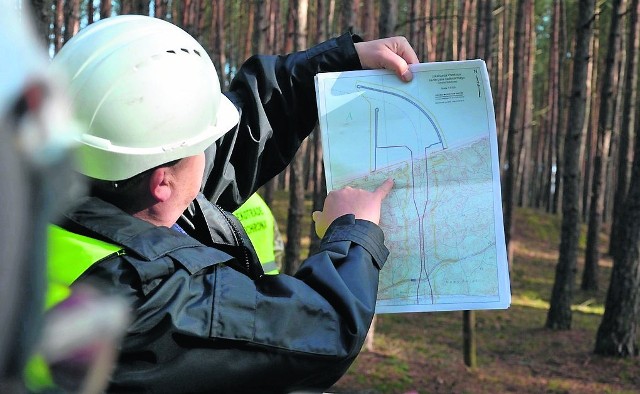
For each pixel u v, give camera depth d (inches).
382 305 59.5
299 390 48.5
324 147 62.1
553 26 868.0
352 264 50.3
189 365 43.3
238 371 44.8
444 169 61.6
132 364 41.9
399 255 60.0
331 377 48.7
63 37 438.9
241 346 44.7
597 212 558.6
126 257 43.0
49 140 18.6
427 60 622.5
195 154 47.9
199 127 47.8
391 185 60.5
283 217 704.4
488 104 63.0
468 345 295.1
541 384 283.7
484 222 60.7
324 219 57.7
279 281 48.0
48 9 157.6
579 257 751.7
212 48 627.2
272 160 73.8
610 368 314.8
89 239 42.8
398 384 259.4
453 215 60.8
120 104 44.3
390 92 63.2
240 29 889.5
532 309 470.3
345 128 62.4
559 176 922.7
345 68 70.3
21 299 17.5
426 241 60.2
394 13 251.8
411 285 59.7
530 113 879.7
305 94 71.4
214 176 68.2
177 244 45.8
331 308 47.5
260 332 44.9
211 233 57.4
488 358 323.0
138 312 41.4
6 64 17.5
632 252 328.2
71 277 40.3
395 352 312.0
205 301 44.4
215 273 46.3
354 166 61.6
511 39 916.0
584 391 277.9
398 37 69.7
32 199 17.7
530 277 599.2
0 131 16.8
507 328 397.4
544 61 1064.8
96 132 44.3
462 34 717.9
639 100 874.8
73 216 43.9
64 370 25.0
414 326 385.7
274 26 742.5
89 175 45.3
